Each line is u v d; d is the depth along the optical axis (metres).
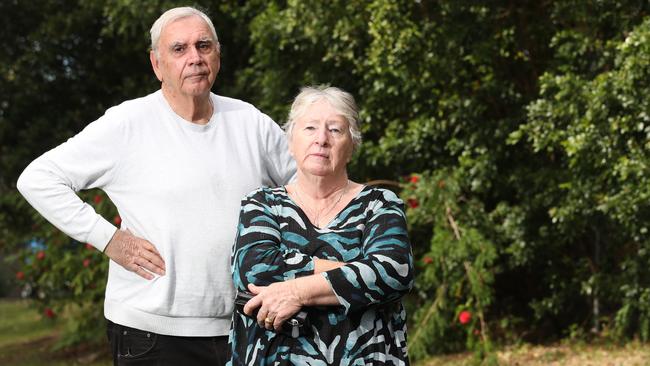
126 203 3.17
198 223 3.11
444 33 7.04
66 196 3.12
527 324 8.30
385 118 7.89
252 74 8.80
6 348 10.66
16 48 10.21
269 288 2.68
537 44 7.64
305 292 2.64
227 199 3.17
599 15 6.73
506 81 7.48
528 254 7.47
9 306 15.88
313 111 2.88
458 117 7.41
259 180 3.30
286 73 8.09
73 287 8.79
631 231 6.80
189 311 3.10
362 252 2.79
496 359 6.79
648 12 6.63
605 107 6.32
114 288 3.23
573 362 6.84
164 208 3.11
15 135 10.27
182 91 3.14
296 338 2.70
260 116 3.42
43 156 3.17
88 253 8.30
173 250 3.09
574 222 7.19
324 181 2.87
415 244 7.91
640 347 7.18
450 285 7.15
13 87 9.98
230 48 9.29
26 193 3.14
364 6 7.15
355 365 2.66
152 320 3.11
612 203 6.33
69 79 10.30
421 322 7.25
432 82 7.25
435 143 7.74
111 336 3.24
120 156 3.15
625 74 6.17
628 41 6.05
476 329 7.21
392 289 2.68
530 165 7.63
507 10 7.32
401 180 7.63
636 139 6.50
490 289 6.98
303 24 7.42
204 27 3.18
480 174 7.36
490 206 8.00
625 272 7.18
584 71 7.09
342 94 2.91
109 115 3.20
